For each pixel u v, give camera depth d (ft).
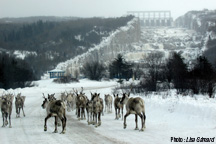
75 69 499.92
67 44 651.25
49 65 522.47
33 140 45.83
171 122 60.18
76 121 68.03
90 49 628.28
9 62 286.05
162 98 97.35
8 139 46.96
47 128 57.47
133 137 46.98
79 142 43.93
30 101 124.57
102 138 46.73
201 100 85.35
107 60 599.98
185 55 576.61
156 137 46.50
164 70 170.81
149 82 136.05
